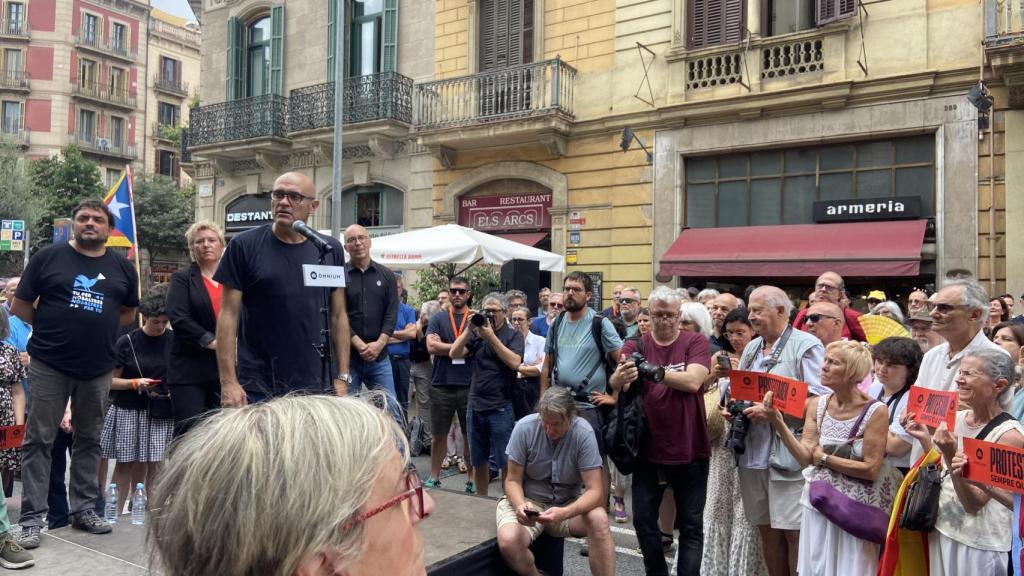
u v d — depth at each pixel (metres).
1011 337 4.71
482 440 6.49
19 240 17.69
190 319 4.67
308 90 17.92
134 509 4.81
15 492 6.75
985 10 10.88
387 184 17.53
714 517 4.82
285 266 4.00
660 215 13.98
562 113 14.56
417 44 17.05
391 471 0.96
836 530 3.75
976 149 11.23
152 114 45.50
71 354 4.33
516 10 15.74
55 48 41.03
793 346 4.34
